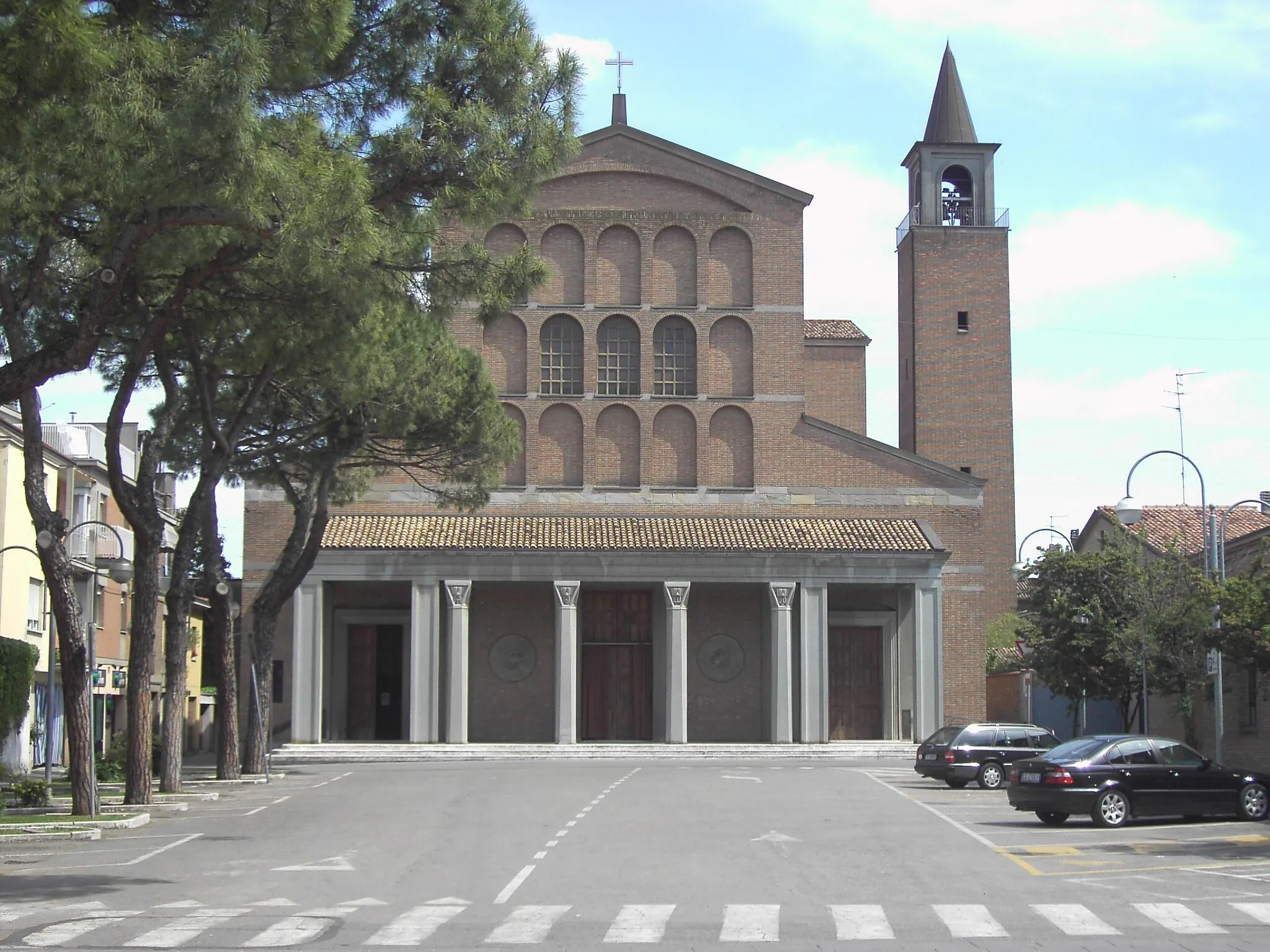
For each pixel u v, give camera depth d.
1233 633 31.91
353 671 54.62
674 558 51.56
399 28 20.61
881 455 55.56
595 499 54.75
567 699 50.84
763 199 56.62
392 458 43.50
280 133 18.86
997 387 64.50
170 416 29.52
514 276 21.59
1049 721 60.88
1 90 15.45
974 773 35.81
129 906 16.62
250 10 17.81
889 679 54.47
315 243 18.16
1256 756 41.28
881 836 24.33
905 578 52.12
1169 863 20.61
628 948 13.78
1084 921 15.34
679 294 56.19
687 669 54.62
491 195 19.84
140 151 17.11
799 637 52.81
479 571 51.22
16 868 20.38
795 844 23.16
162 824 26.55
